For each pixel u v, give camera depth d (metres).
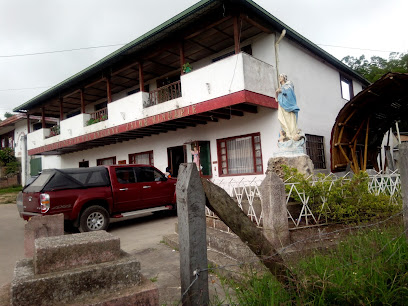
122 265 2.05
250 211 5.07
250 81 8.76
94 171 7.77
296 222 4.68
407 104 10.14
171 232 7.13
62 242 2.05
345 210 4.57
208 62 12.20
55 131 16.64
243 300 2.64
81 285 1.89
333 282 2.58
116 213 7.98
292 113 7.72
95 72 13.12
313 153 11.40
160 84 14.15
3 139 26.98
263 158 10.08
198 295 2.21
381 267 2.77
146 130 12.42
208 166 11.68
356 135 10.41
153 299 2.03
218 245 4.62
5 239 7.50
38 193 6.87
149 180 8.77
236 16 8.71
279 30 10.09
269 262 2.62
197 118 10.62
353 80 15.49
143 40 10.31
